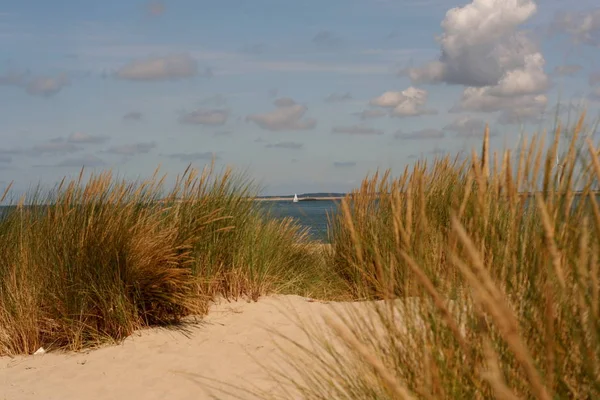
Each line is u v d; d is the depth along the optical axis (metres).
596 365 1.67
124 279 5.91
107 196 6.42
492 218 2.21
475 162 2.14
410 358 2.30
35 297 5.66
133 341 5.65
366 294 3.08
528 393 1.85
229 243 7.06
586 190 1.98
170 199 7.02
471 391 2.01
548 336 1.63
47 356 5.42
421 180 2.28
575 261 1.82
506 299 2.05
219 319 6.23
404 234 2.32
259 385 4.43
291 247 8.16
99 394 4.55
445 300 2.18
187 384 4.65
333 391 3.07
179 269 6.16
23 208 6.48
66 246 5.85
